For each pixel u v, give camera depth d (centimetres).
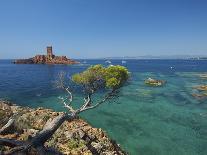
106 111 4825
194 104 5897
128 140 3403
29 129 2392
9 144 1695
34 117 3000
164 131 3844
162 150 3128
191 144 3362
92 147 2420
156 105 5662
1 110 2992
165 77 12600
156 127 4028
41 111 3362
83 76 2308
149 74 14462
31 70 17950
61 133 2505
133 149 3119
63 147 2244
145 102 5962
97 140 2666
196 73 15250
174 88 8456
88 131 2791
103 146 2547
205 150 3178
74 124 2906
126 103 5712
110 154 2453
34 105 5562
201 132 3853
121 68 2291
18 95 6900
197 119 4581
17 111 3241
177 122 4356
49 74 14575
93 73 2291
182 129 3981
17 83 9981
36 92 7450
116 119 4350
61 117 2102
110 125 4000
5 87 8662
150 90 7888
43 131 1934
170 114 4888
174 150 3142
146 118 4525
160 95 7006
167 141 3431
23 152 1648
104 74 2284
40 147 1805
